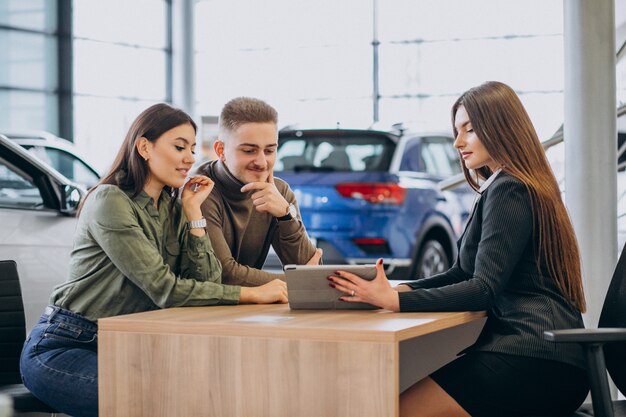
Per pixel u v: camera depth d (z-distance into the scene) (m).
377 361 1.95
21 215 4.56
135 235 2.60
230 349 2.11
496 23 14.74
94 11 15.10
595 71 3.80
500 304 2.43
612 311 2.44
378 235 7.18
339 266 2.43
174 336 2.16
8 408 1.28
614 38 3.84
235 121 2.97
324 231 7.26
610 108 3.82
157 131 2.70
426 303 2.37
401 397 2.32
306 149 7.50
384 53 15.19
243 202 3.07
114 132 15.43
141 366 2.20
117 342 2.23
